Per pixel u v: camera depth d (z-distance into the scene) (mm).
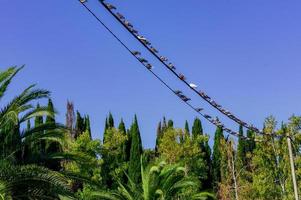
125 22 10250
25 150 22797
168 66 12016
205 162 67688
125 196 37812
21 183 21297
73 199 21844
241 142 77375
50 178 21031
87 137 59781
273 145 55750
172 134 66125
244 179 66688
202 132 83375
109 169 64812
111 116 80000
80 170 51219
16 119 20391
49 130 22734
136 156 67312
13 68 21781
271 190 56344
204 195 45875
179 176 37438
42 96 22016
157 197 37062
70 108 79000
